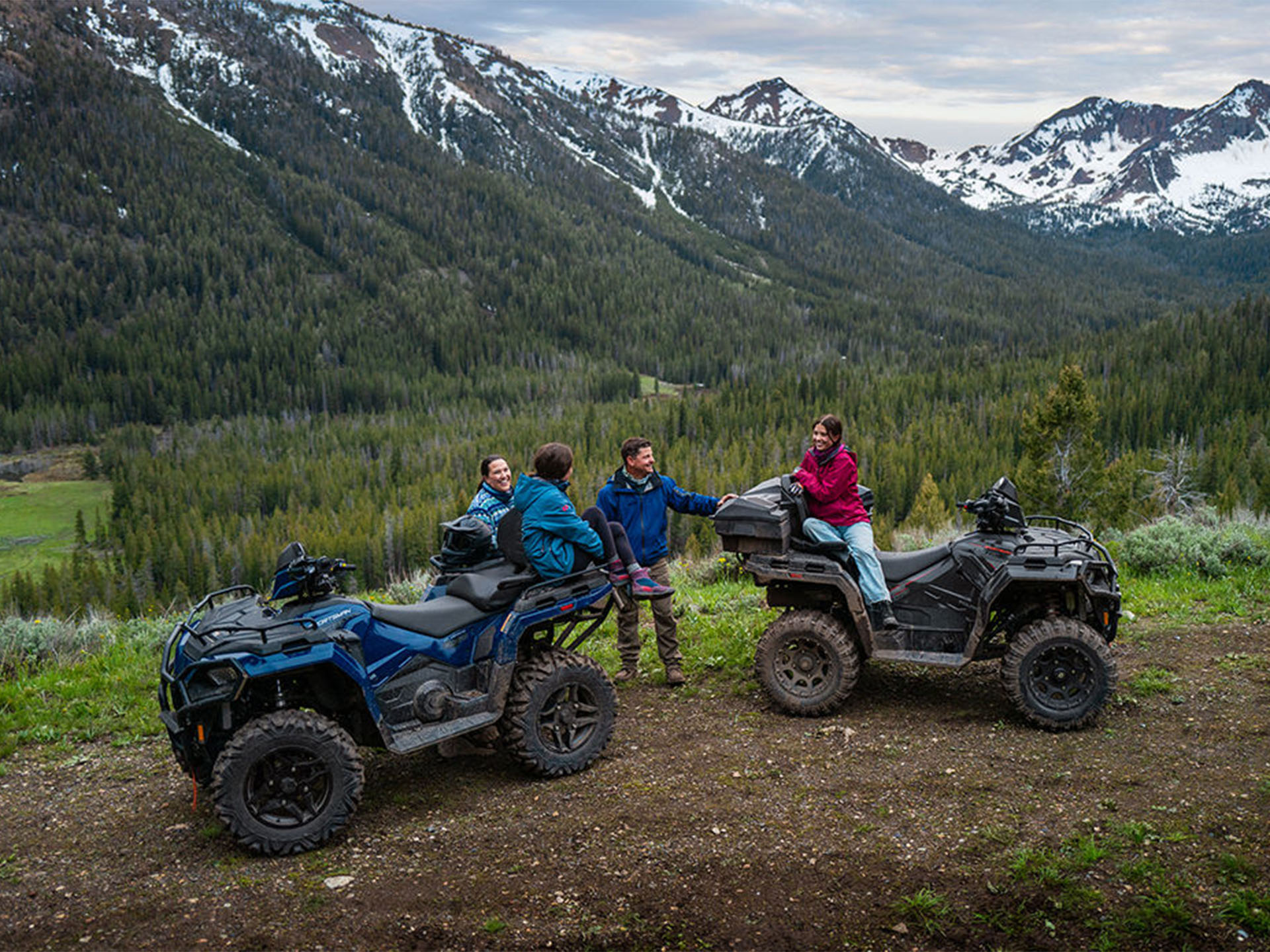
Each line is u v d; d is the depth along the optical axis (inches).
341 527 3850.9
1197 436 4160.9
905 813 182.1
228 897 160.2
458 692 207.8
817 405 6058.1
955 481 3513.8
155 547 3833.7
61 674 316.5
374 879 164.9
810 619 241.9
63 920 154.9
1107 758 203.5
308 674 193.5
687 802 192.1
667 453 4771.2
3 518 5369.1
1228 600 332.8
